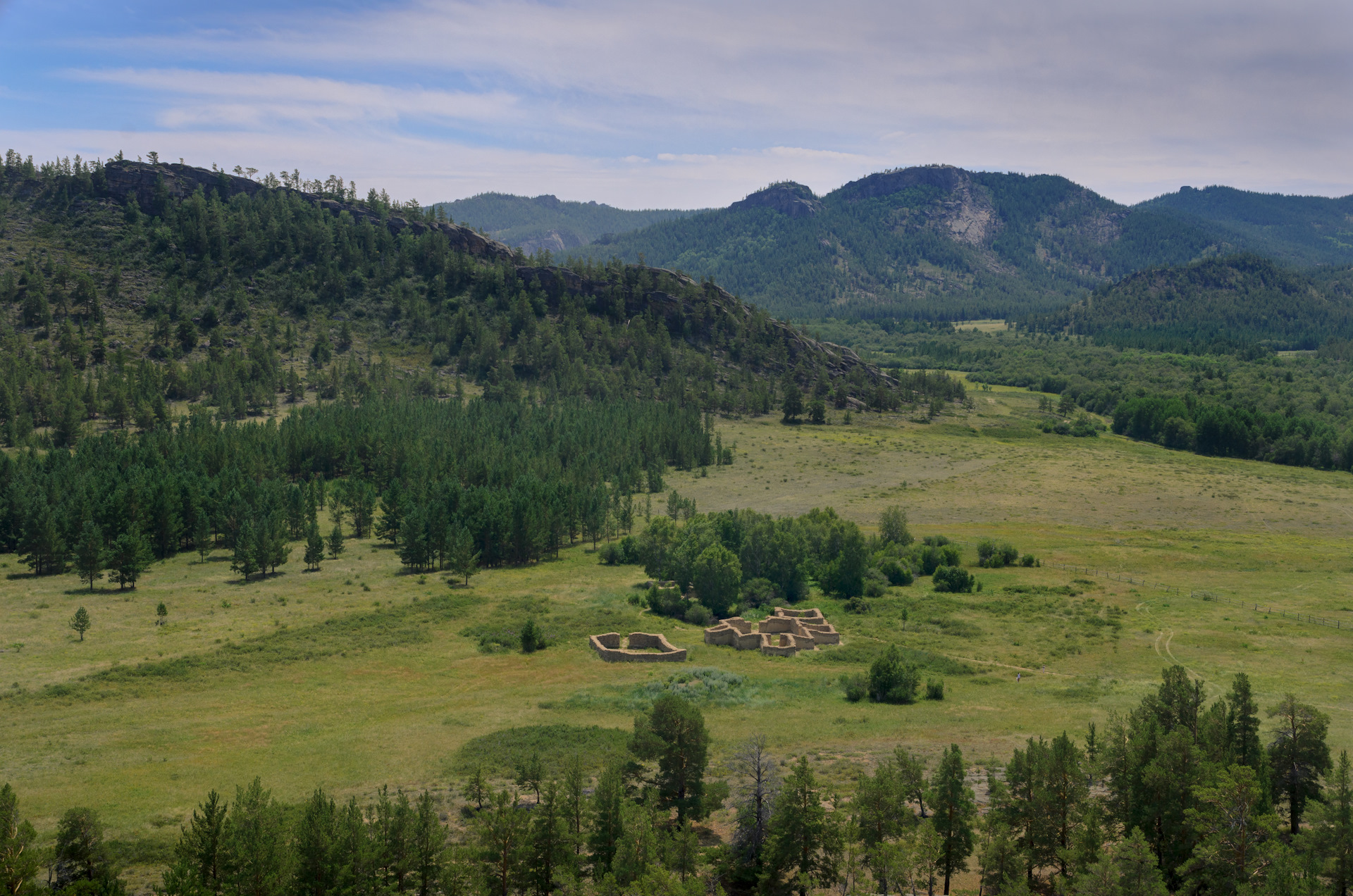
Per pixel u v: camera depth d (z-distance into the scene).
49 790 63.72
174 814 60.12
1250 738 60.09
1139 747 56.06
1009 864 51.72
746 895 53.41
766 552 136.00
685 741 61.72
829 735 76.19
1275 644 104.25
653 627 113.25
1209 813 50.59
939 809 52.97
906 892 52.56
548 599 125.00
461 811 60.66
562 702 85.12
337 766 69.25
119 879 50.94
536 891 52.75
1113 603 126.25
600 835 53.84
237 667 94.31
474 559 137.12
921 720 80.12
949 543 162.75
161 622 109.31
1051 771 55.34
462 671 95.56
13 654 95.25
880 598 131.50
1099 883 47.22
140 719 79.38
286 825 53.47
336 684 90.69
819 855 54.22
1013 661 100.56
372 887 48.50
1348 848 47.66
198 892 44.91
